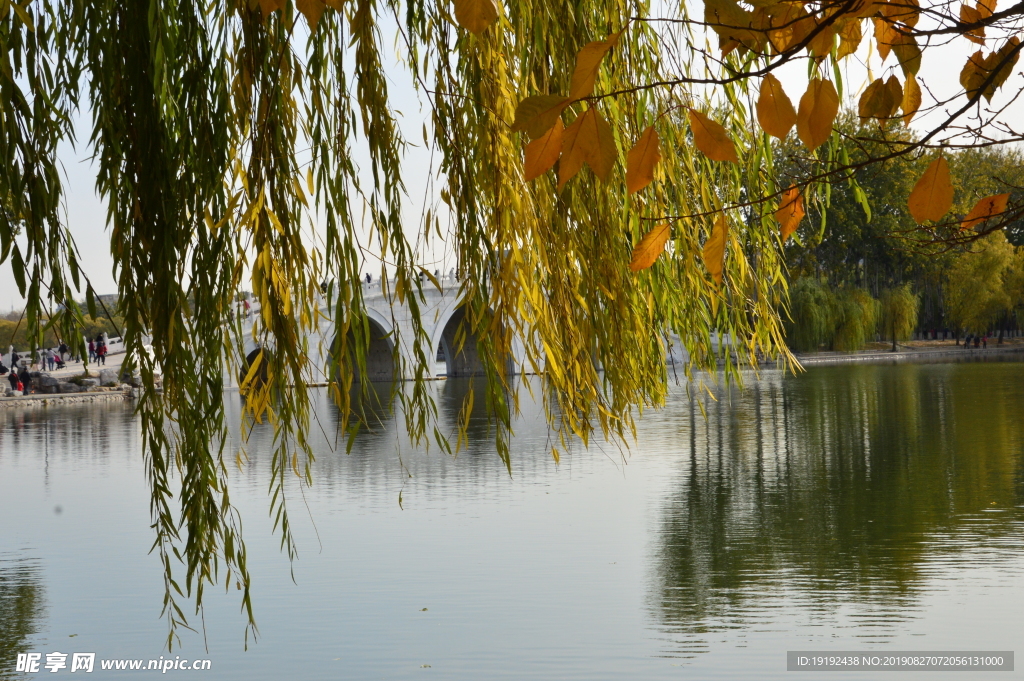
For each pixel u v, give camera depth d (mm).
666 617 10070
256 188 3453
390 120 3686
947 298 74938
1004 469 18578
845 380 47906
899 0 2074
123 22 3555
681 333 5051
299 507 16922
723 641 9297
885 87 2211
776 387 44500
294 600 11031
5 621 10633
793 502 16281
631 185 1741
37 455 25625
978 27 1999
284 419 3562
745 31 1835
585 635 9570
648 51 4641
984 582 10867
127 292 3527
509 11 4066
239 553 3768
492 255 3645
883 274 74625
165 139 3572
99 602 11281
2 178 3449
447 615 10305
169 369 3473
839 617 9867
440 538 14148
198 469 3631
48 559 13484
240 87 3666
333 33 3738
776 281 5117
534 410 34000
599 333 4137
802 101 1860
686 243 4766
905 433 25125
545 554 13023
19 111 3494
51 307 3473
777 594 10797
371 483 19500
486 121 3699
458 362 59938
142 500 18234
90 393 46656
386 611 10508
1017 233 78062
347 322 3625
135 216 3496
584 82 1627
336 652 9281
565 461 22094
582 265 4109
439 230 3668
